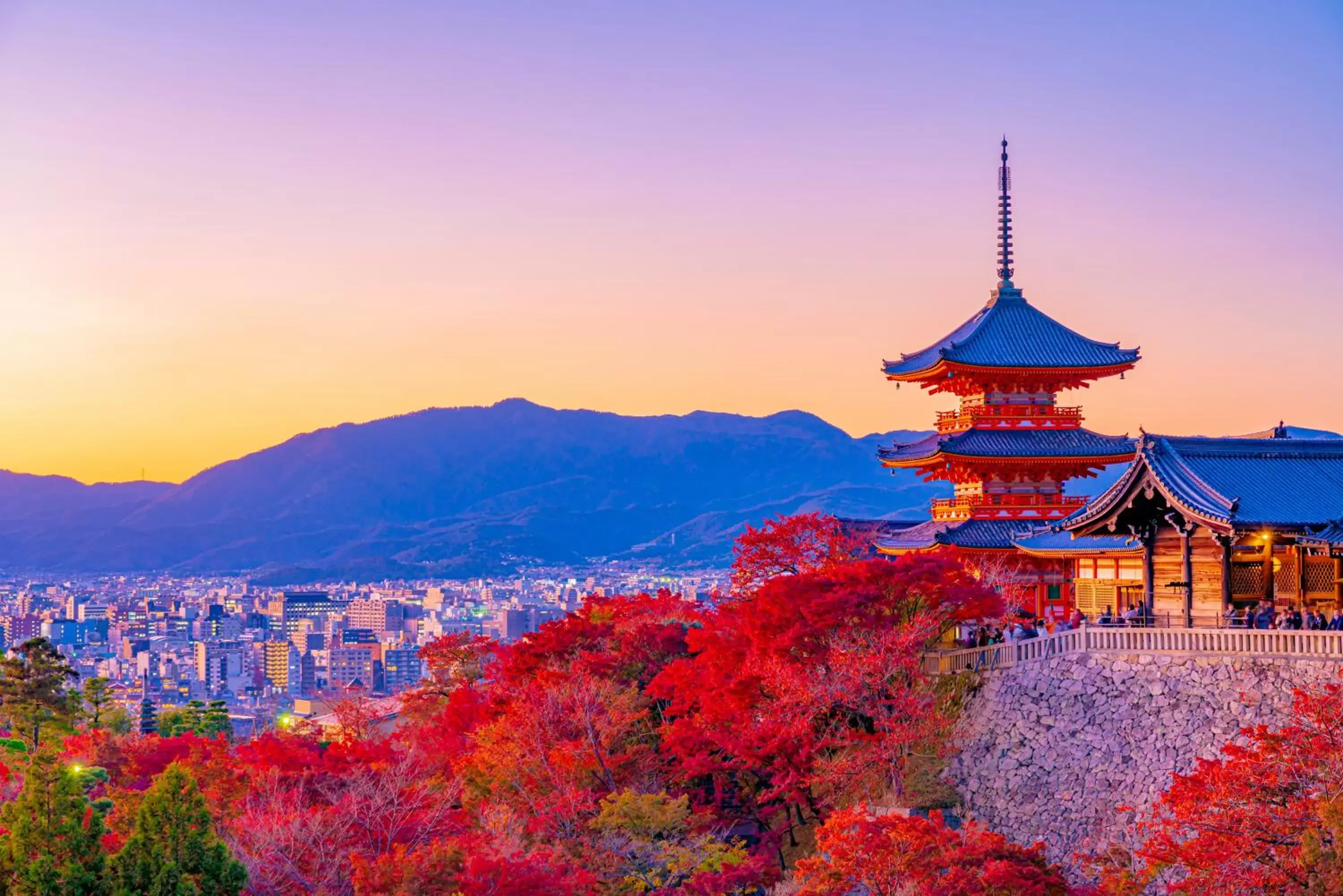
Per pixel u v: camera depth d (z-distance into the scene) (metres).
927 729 59.31
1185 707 54.03
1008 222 106.56
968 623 72.25
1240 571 65.50
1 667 109.94
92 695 119.81
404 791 61.94
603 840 55.44
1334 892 39.34
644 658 76.75
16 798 52.31
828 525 81.81
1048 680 58.78
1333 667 50.47
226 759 72.12
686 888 52.00
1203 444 66.69
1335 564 62.72
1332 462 67.12
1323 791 43.34
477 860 48.72
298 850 55.91
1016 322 103.19
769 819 65.75
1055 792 56.53
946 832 48.00
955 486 103.44
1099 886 48.25
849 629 62.69
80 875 46.22
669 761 67.81
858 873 47.59
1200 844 43.59
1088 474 99.31
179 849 47.94
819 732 63.25
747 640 65.06
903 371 102.38
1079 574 83.62
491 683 83.62
